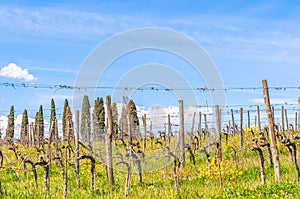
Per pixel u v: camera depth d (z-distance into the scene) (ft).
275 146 59.21
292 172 67.00
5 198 49.83
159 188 56.08
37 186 58.03
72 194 53.42
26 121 218.38
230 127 124.36
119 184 60.49
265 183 55.26
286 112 118.32
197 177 64.75
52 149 91.86
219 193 49.42
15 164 81.51
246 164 77.30
